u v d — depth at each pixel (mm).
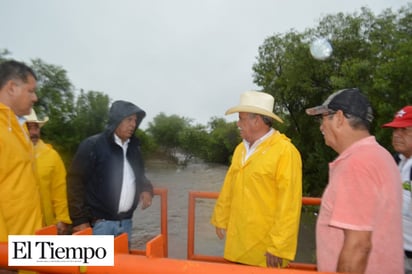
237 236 2506
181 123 58938
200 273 1183
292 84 19609
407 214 2365
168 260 1243
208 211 14109
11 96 2170
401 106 12656
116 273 1278
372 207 1372
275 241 2213
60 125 24906
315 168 18250
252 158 2488
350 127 1559
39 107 24844
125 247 1483
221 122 55125
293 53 20047
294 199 2281
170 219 12992
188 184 24984
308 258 9344
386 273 1431
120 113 2777
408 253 2352
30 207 2100
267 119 2512
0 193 1961
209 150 49875
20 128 2162
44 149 3178
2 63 2207
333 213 1428
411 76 12547
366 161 1416
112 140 2838
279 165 2332
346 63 16094
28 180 2111
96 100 27734
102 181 2801
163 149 58375
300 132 21141
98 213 2812
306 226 12531
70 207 2682
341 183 1438
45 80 26000
